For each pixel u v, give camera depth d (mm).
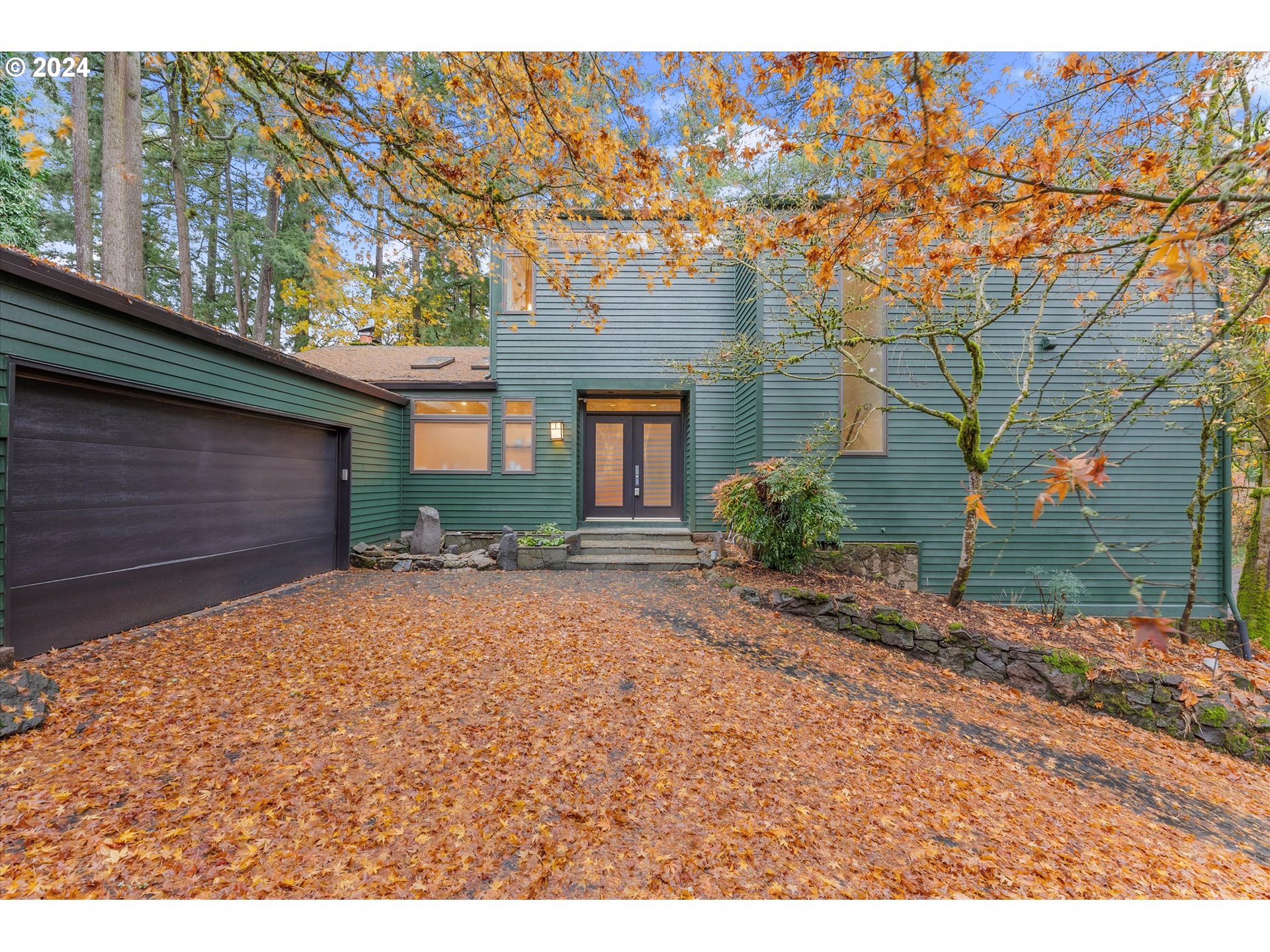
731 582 6883
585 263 9516
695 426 9633
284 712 3330
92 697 3375
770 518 6953
